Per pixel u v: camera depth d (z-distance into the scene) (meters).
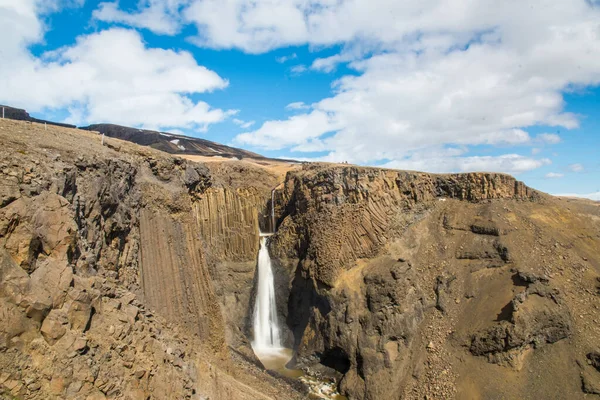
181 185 41.50
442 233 53.78
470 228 52.28
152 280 32.75
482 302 44.66
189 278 36.59
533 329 39.53
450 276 48.56
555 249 47.34
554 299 41.44
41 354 16.12
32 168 20.77
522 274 43.56
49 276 17.72
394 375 43.38
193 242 38.69
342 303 49.00
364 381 44.12
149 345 21.73
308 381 47.41
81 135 36.47
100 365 17.69
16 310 16.12
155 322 25.25
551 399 36.06
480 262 48.59
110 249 27.20
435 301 47.59
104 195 27.19
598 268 45.78
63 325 17.09
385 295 47.25
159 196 36.72
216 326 37.59
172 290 34.31
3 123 28.11
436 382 40.59
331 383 47.38
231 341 47.97
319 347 49.66
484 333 40.94
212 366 29.38
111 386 17.44
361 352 45.62
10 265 16.56
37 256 18.08
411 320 46.28
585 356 37.97
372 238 53.22
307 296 54.00
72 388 16.17
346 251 52.47
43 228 18.75
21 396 14.99
